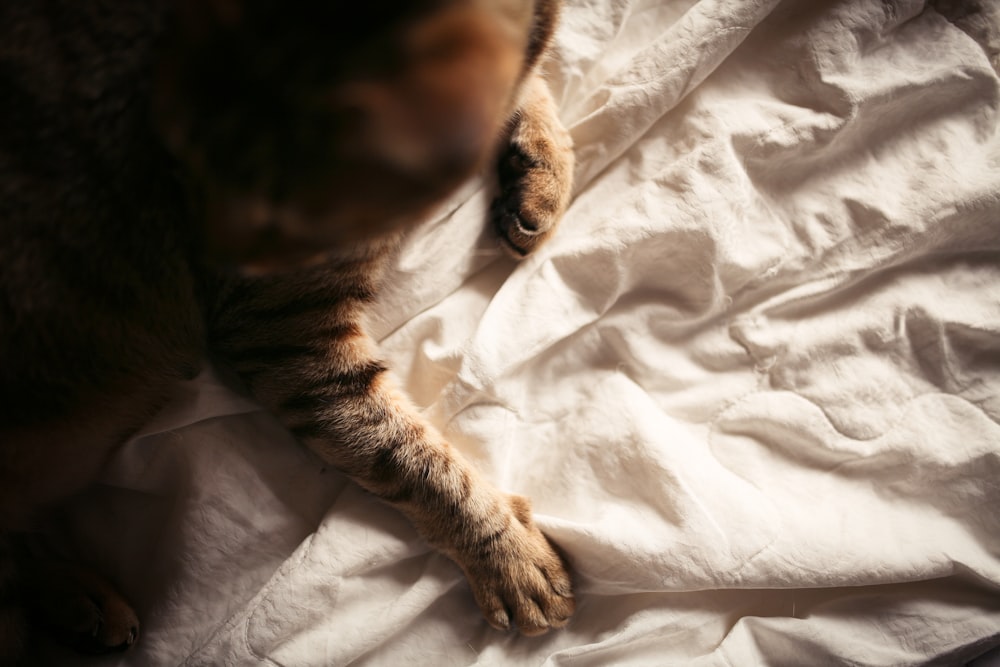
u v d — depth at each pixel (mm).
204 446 401
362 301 394
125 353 374
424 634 392
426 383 417
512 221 417
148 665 385
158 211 347
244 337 382
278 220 267
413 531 396
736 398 419
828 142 431
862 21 436
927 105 442
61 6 321
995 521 396
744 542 385
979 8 451
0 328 348
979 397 415
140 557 405
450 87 254
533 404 417
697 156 424
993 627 382
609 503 401
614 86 437
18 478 385
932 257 434
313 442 391
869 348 422
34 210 337
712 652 380
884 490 407
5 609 385
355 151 254
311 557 385
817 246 428
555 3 375
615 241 415
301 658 375
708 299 421
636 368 422
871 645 381
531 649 389
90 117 329
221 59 261
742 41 443
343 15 255
